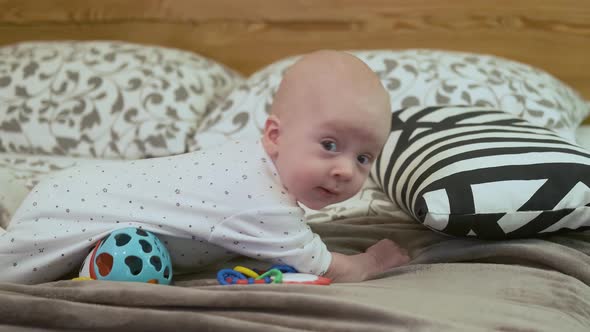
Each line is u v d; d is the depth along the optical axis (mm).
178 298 655
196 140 1550
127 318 626
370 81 840
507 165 928
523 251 870
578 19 1853
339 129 808
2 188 1015
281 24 2045
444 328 602
